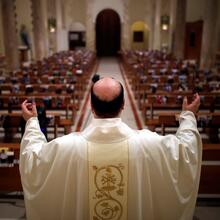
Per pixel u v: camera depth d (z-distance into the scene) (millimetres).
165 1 27938
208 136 7414
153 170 1621
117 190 1614
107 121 1654
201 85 10383
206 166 4078
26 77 12242
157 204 1663
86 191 1617
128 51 27516
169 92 9555
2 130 8031
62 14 31797
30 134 1738
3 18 16797
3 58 18984
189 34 24203
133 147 1626
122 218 1638
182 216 1664
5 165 4137
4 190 4262
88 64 19016
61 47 31344
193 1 24906
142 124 8961
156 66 16703
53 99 8469
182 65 17031
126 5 31828
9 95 9125
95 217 1642
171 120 6680
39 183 1635
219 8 19938
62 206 1652
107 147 1618
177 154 1609
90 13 31969
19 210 4086
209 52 18000
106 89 1640
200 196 4379
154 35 30234
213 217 3939
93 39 32594
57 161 1611
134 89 13422
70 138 1674
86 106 11195
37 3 22062
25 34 23703
